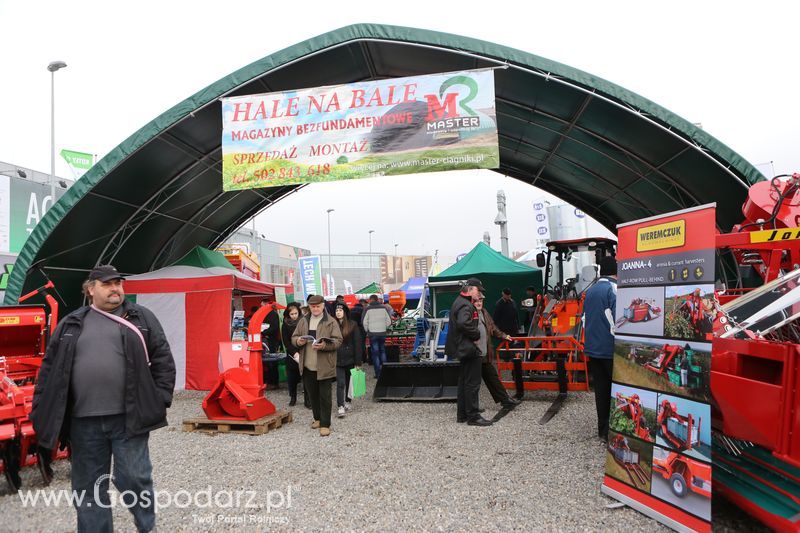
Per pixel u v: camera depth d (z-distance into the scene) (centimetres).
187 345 1073
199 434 682
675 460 350
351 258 7631
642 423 384
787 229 484
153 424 317
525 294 1463
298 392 1059
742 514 364
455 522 370
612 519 365
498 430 637
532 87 1005
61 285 1174
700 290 346
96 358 311
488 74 918
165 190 1236
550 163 1431
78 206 1029
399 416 756
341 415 766
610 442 412
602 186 1421
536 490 425
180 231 1498
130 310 331
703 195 1095
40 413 305
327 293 3291
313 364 677
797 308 359
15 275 1018
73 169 2125
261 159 955
